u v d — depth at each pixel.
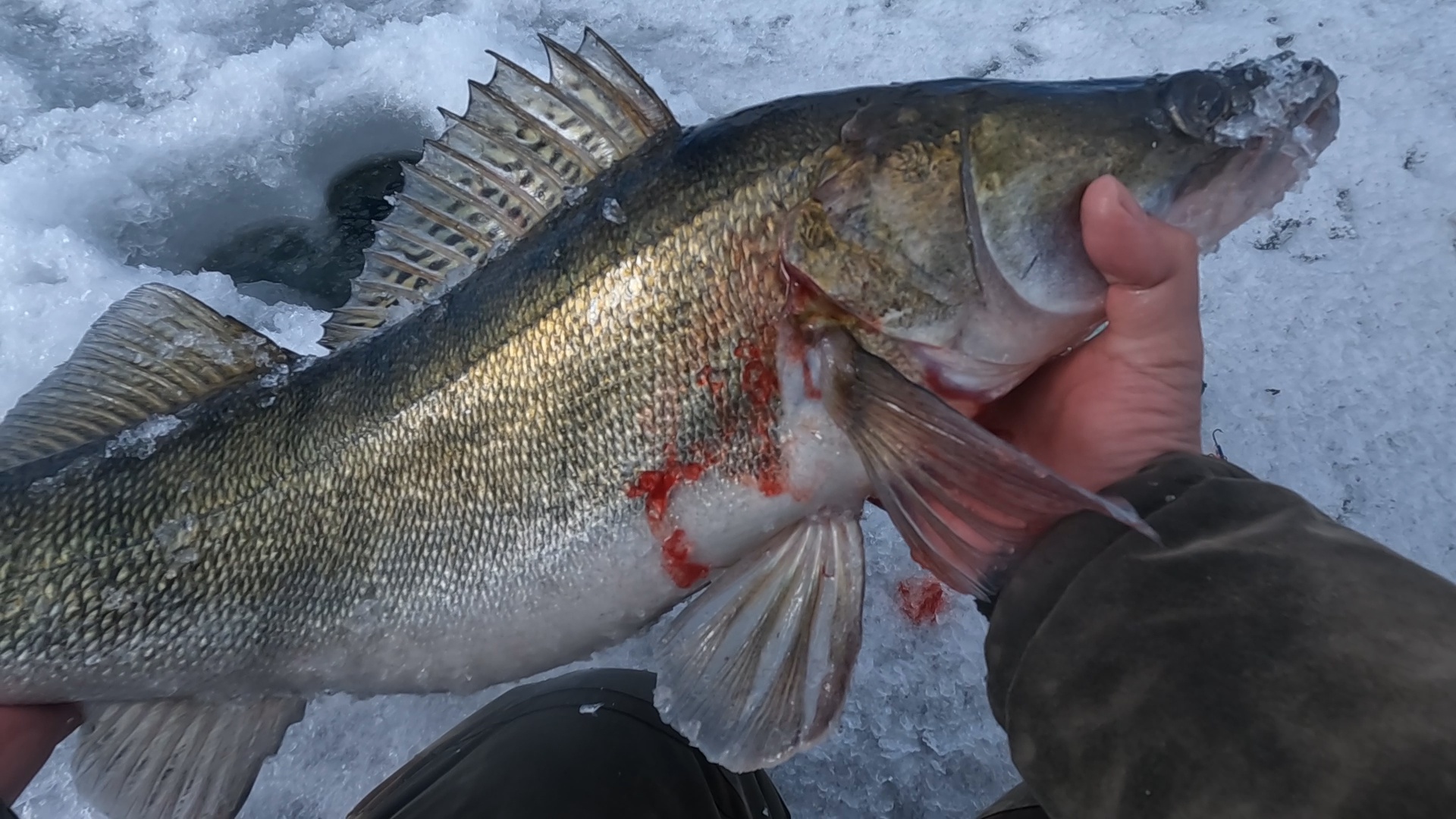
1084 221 0.26
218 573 0.31
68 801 0.38
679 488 0.30
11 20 0.76
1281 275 0.50
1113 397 0.27
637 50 0.72
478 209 0.32
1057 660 0.21
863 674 0.40
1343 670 0.17
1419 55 0.59
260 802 0.39
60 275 0.55
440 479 0.31
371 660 0.32
